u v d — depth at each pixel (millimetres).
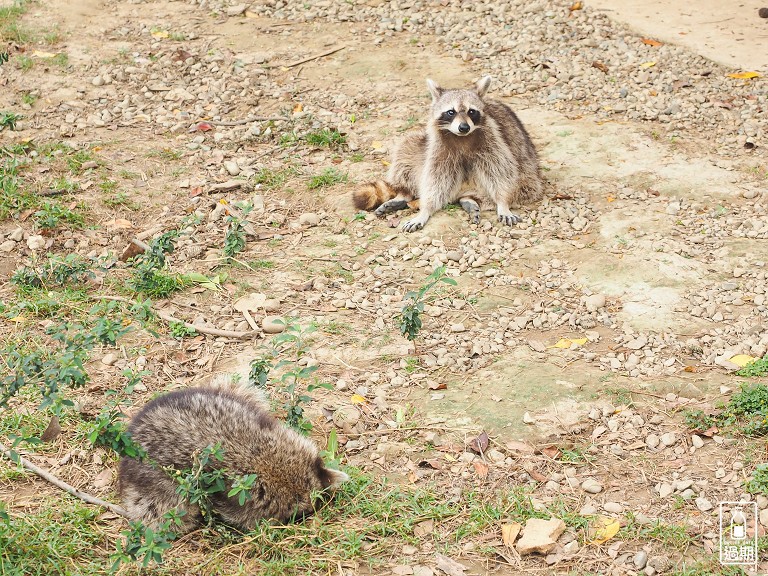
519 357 6215
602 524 4754
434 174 8156
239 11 12078
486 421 5574
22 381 4723
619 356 6191
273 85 10359
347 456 5340
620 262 7242
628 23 11516
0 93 10039
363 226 7980
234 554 4605
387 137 9336
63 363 4789
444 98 8102
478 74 10539
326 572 4492
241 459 4676
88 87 10203
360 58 10953
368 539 4703
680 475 5113
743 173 8469
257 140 9297
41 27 11492
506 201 8125
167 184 8523
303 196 8430
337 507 4859
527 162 8289
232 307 6840
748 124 9234
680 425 5508
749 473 5062
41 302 6676
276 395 5820
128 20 11875
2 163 8641
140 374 5891
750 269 7086
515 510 4859
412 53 11070
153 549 4191
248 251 7594
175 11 12156
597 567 4516
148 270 6871
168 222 7949
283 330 6539
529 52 10938
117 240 7711
